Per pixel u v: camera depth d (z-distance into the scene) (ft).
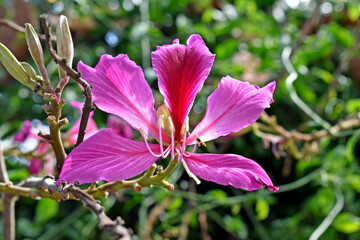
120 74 0.82
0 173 1.16
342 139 2.07
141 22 2.06
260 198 1.90
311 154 1.68
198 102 2.02
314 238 1.80
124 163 0.78
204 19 2.23
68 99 1.92
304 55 2.10
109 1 2.30
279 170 2.16
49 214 1.79
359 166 2.19
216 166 0.82
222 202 1.90
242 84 0.86
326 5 2.36
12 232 1.22
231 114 0.86
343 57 2.05
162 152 0.81
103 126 1.94
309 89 2.05
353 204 2.13
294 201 2.18
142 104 0.85
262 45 2.09
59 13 2.08
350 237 2.09
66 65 0.68
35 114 2.10
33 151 1.41
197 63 0.87
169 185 0.82
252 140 2.08
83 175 0.74
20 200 2.03
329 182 2.00
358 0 2.23
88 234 1.92
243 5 2.26
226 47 2.05
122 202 2.07
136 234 2.07
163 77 0.86
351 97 2.24
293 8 2.39
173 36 2.15
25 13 1.91
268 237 2.06
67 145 1.39
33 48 0.75
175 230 1.93
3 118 2.12
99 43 2.20
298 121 2.16
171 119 0.88
